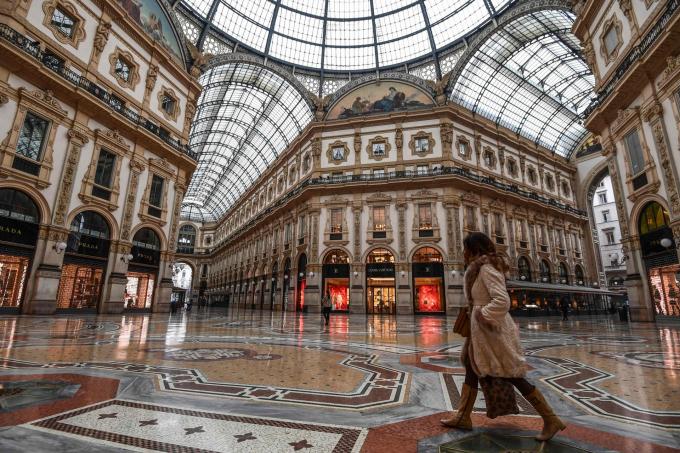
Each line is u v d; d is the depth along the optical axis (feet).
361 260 84.12
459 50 91.35
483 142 97.66
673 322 46.01
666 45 40.91
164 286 71.05
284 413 9.07
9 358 15.93
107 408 9.15
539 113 111.75
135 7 66.80
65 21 55.01
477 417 8.80
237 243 159.02
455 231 80.59
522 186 103.96
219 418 8.59
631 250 51.44
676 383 12.82
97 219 59.26
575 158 126.52
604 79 54.39
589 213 121.60
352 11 98.37
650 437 7.31
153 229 69.72
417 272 80.94
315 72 104.47
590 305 104.53
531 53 92.48
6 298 46.21
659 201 45.44
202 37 85.97
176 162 75.41
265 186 139.54
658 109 44.27
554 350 22.38
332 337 29.91
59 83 51.13
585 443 6.92
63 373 13.17
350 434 7.54
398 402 10.21
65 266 54.19
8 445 6.48
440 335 32.42
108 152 60.75
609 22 52.65
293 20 97.91
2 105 45.98
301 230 96.78
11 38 45.42
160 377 13.07
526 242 95.71
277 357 18.80
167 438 7.20
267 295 113.39
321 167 95.40
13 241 46.70
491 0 82.33
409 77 96.27
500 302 6.75
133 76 66.23
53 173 51.72
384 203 86.43
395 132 92.17
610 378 13.74
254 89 111.75
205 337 28.25
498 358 7.04
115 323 39.55
